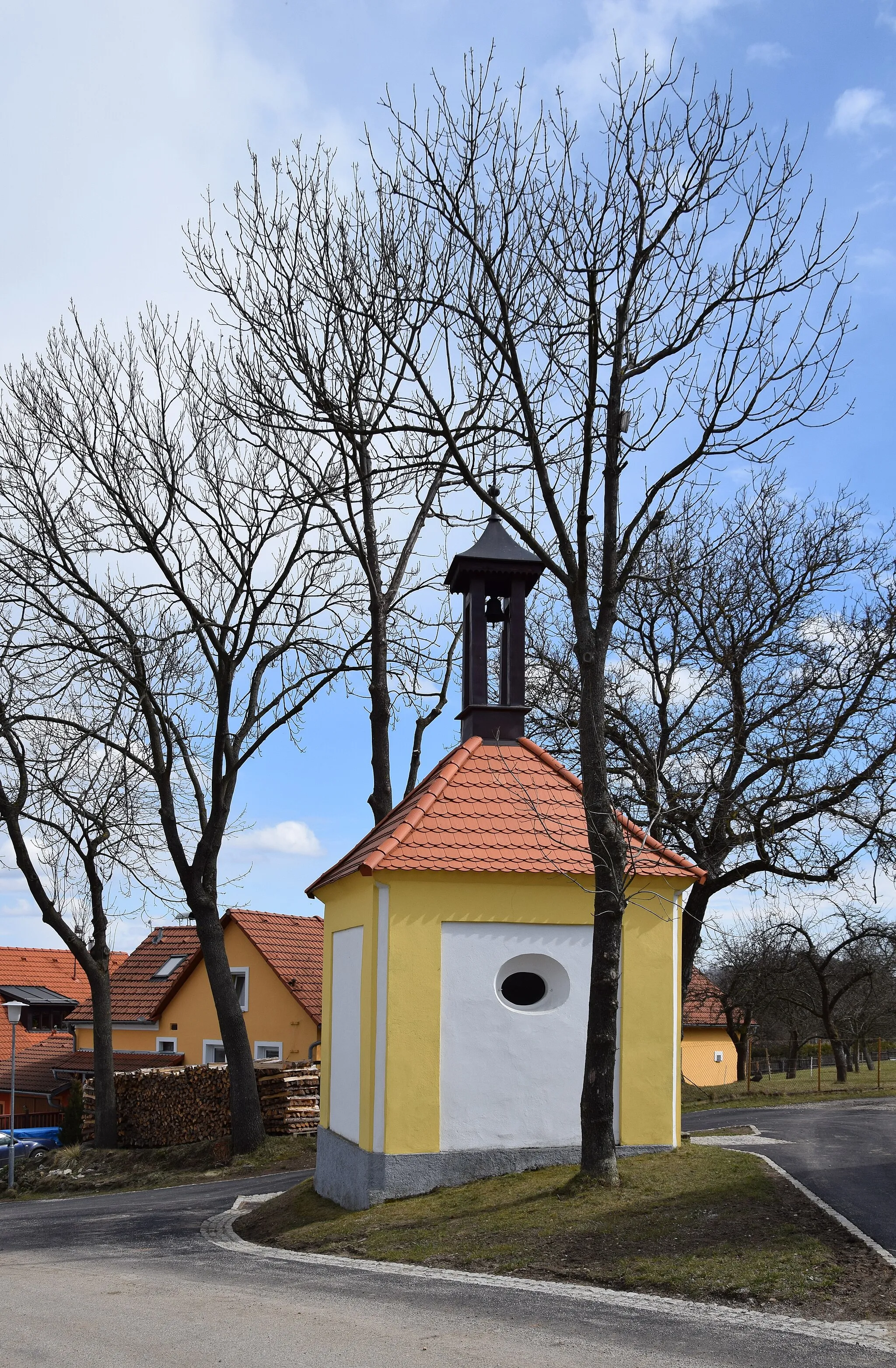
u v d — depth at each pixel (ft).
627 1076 39.63
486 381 42.86
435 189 39.75
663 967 40.60
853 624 79.25
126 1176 73.05
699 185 38.29
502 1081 38.83
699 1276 26.40
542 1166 38.45
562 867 40.11
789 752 80.12
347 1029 43.16
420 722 72.33
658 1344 22.02
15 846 79.51
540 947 39.93
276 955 110.83
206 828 73.15
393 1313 25.39
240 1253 36.86
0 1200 73.72
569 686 78.74
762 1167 36.35
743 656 83.05
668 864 41.78
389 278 42.52
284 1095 75.36
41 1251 41.63
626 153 38.24
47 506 71.05
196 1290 29.96
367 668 70.44
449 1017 38.86
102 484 70.08
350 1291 27.99
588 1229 30.94
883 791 75.15
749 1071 96.89
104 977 83.41
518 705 46.68
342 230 43.98
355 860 44.01
